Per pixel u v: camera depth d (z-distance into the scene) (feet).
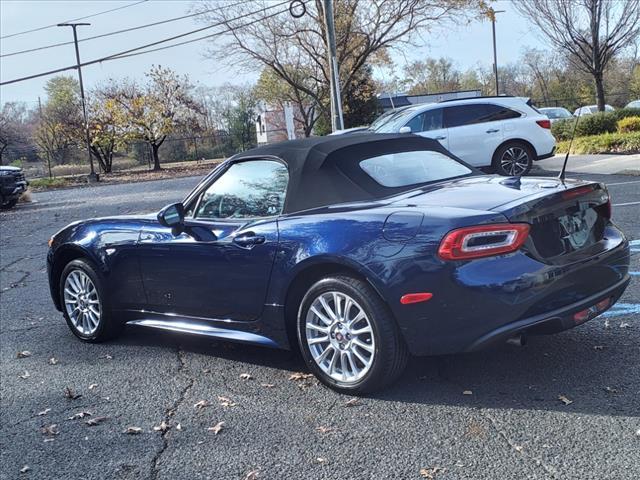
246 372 15.35
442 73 240.73
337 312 13.19
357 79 118.73
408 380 13.78
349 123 119.65
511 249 11.70
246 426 12.42
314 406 13.02
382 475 10.19
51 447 12.34
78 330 19.01
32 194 93.61
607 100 151.53
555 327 12.11
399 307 12.13
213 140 187.32
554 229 12.51
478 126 43.88
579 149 63.16
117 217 18.19
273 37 97.71
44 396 14.99
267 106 161.07
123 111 140.46
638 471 9.58
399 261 12.05
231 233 14.74
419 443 11.08
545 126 44.73
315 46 101.14
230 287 14.83
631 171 44.55
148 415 13.39
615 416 11.32
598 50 69.51
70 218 54.03
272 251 13.83
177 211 15.58
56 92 222.69
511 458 10.29
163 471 11.03
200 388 14.58
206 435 12.20
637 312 16.79
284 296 13.85
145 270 16.70
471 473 9.97
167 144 184.65
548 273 11.79
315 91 118.32
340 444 11.34
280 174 14.76
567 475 9.66
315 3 95.30
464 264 11.64
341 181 14.17
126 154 180.96
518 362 14.20
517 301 11.56
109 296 17.89
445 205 12.55
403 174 14.96
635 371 13.14
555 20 68.90
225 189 15.72
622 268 13.55
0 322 21.95
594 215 13.69
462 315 11.74
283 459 11.02
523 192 12.97
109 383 15.42
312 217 13.57
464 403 12.44
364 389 13.00
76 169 162.30
